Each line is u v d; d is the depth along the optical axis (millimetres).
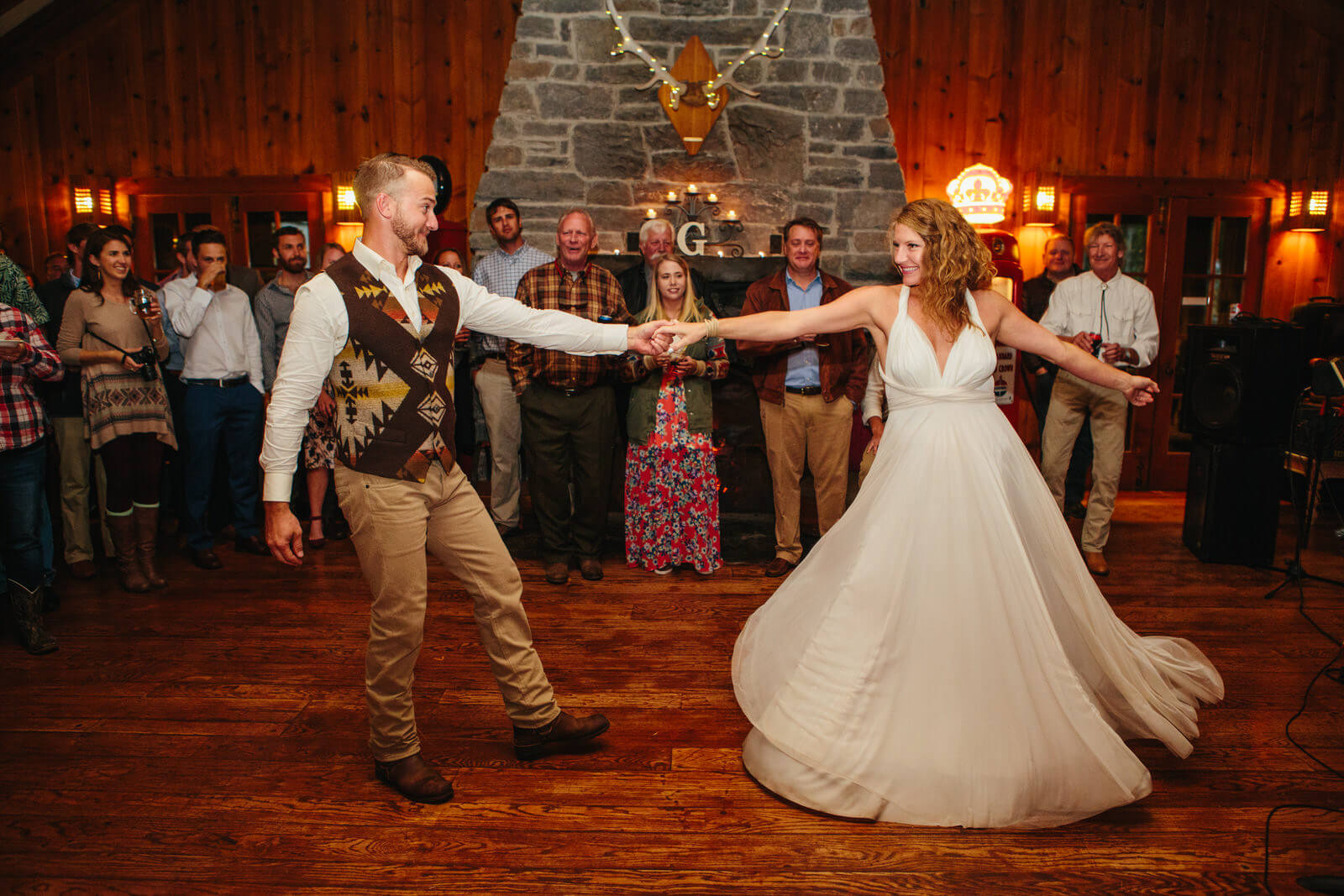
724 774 2113
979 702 1850
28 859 1773
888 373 2094
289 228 4176
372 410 1806
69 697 2537
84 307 3314
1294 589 3586
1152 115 5828
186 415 3746
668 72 4781
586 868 1745
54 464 4383
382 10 5699
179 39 5770
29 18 5371
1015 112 5816
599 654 2863
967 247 2027
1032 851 1793
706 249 4898
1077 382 3768
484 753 2213
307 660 2816
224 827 1887
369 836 1855
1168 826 1886
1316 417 4578
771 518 4367
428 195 1812
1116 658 2070
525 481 5422
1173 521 4871
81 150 5887
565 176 4863
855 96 4840
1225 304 5996
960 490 1923
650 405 3674
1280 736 2301
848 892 1669
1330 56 5727
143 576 3549
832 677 1945
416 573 1879
